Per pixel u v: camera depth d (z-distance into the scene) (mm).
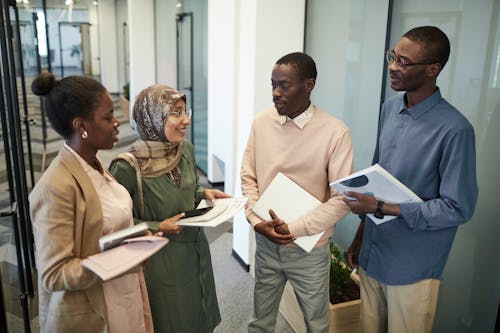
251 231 2977
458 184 1336
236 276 3016
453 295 1968
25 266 2320
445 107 1403
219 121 4609
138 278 1294
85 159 1151
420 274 1516
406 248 1521
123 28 11836
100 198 1171
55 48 9609
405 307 1566
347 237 2771
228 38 4168
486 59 1725
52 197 1040
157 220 1509
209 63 4766
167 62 7027
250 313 2568
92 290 1154
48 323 1164
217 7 4391
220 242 3609
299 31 2754
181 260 1555
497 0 1659
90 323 1166
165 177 1505
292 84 1550
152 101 1450
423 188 1455
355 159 2594
